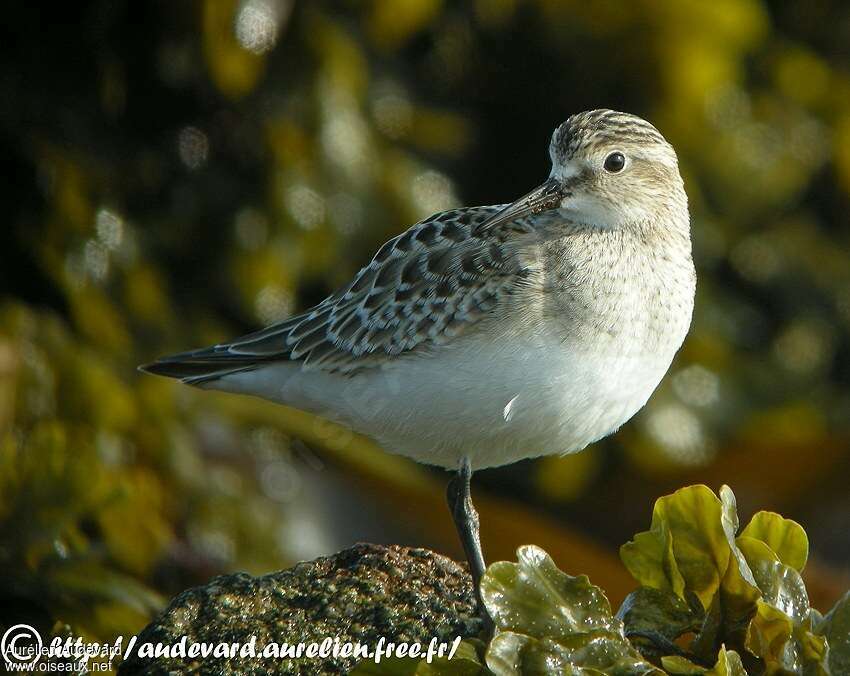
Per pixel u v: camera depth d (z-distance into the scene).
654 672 5.84
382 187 11.52
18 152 11.02
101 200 11.11
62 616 8.16
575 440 7.82
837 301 13.00
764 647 6.10
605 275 7.60
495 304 7.54
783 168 12.45
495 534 11.16
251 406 11.03
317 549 10.60
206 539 10.28
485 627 6.46
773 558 6.47
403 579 6.77
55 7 11.09
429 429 7.81
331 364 7.98
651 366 7.80
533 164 12.87
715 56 12.10
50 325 10.43
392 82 11.98
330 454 11.12
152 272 11.09
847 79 12.91
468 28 12.43
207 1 10.95
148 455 10.41
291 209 11.32
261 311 11.36
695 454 12.11
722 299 12.55
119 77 11.20
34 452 8.62
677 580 6.62
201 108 11.47
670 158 8.10
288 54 11.34
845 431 12.60
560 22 12.28
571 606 6.22
